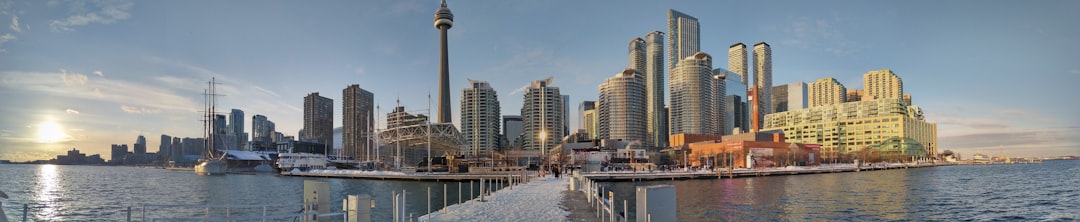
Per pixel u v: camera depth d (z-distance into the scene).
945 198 72.75
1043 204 66.25
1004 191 85.94
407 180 105.25
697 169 137.12
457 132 145.00
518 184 51.59
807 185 95.75
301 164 194.00
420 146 168.38
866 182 108.81
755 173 129.00
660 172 113.94
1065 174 162.50
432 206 59.38
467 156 144.38
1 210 12.23
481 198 31.88
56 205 74.00
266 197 84.06
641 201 17.22
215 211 52.75
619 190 80.50
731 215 53.03
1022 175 154.88
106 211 64.56
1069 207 63.41
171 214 52.03
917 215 55.03
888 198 71.75
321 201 19.92
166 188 111.56
